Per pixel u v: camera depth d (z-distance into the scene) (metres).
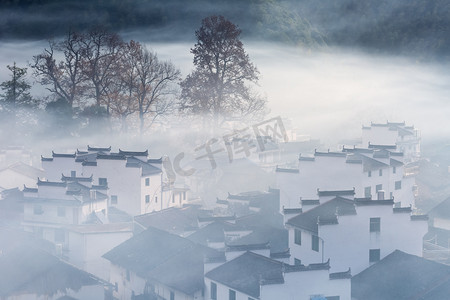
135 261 93.12
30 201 116.81
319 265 72.94
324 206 92.94
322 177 113.06
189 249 91.81
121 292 94.25
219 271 79.81
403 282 82.94
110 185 134.88
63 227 112.81
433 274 83.06
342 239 87.88
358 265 88.62
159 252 93.56
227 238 101.12
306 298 72.56
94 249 109.44
